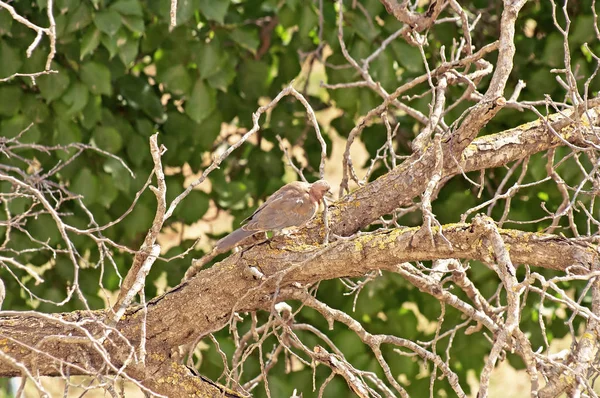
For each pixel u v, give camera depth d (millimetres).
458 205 12203
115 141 11703
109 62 11930
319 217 7977
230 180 13188
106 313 7625
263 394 11930
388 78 11711
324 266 7125
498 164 8164
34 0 11609
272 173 12828
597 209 11867
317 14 11531
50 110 11875
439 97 8586
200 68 11500
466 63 8328
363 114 11938
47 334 7469
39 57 11375
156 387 7727
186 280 7930
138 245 13008
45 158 11938
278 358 12289
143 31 10930
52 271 12297
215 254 7984
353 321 8320
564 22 12086
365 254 6957
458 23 12297
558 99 11984
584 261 6430
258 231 7605
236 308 7328
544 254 6602
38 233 11922
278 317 7660
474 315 8508
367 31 11547
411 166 7910
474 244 6602
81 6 10867
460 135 7410
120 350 7559
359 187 8273
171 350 7844
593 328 6414
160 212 6926
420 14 8609
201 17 11867
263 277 7254
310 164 13023
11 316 7754
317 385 12086
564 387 6449
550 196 12125
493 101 6988
